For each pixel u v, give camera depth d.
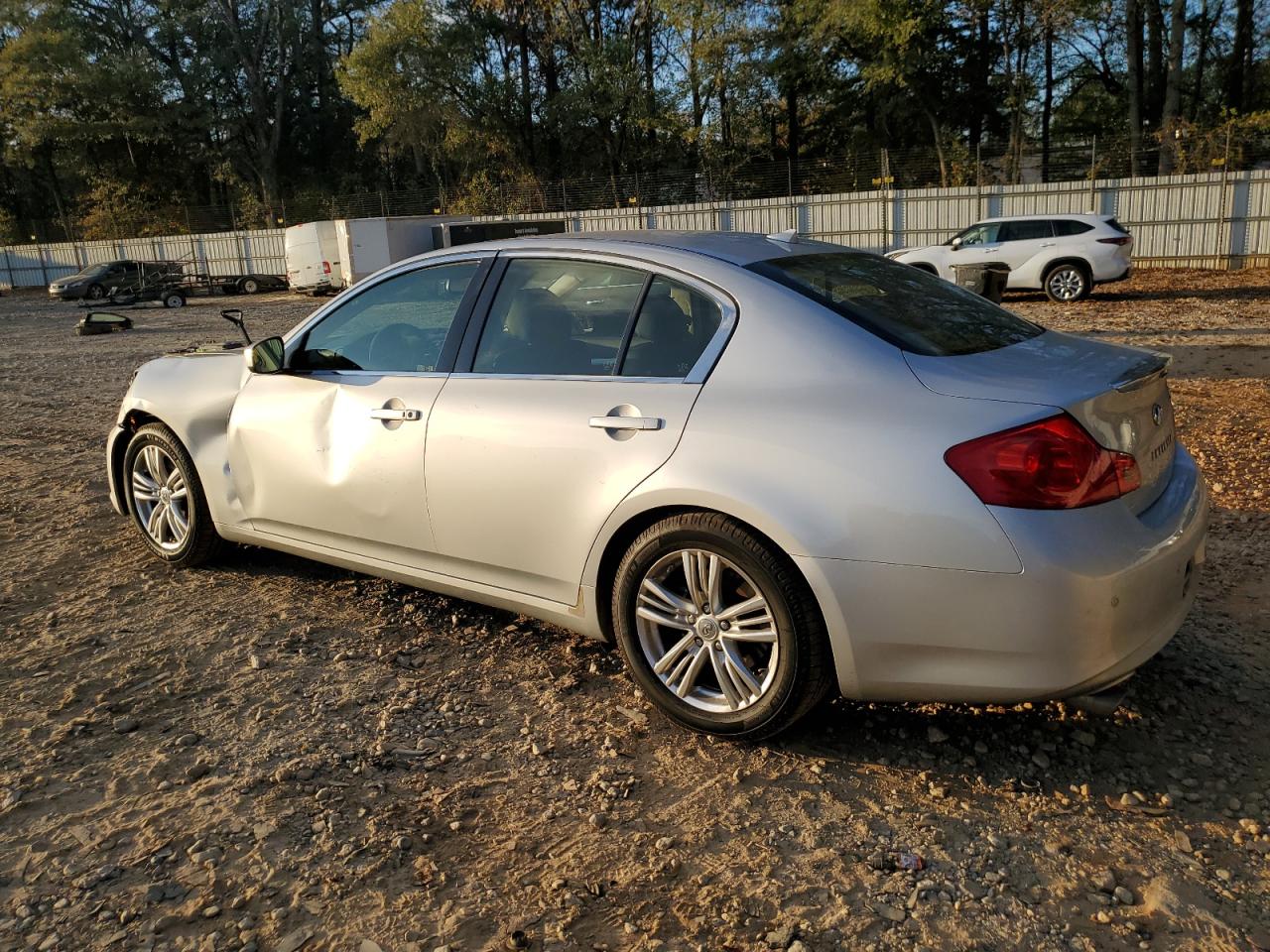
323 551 4.05
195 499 4.48
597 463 3.06
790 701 2.82
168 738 3.15
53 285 32.41
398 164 57.31
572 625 3.34
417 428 3.55
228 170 55.66
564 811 2.73
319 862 2.52
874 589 2.62
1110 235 18.05
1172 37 35.03
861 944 2.21
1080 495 2.51
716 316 3.04
